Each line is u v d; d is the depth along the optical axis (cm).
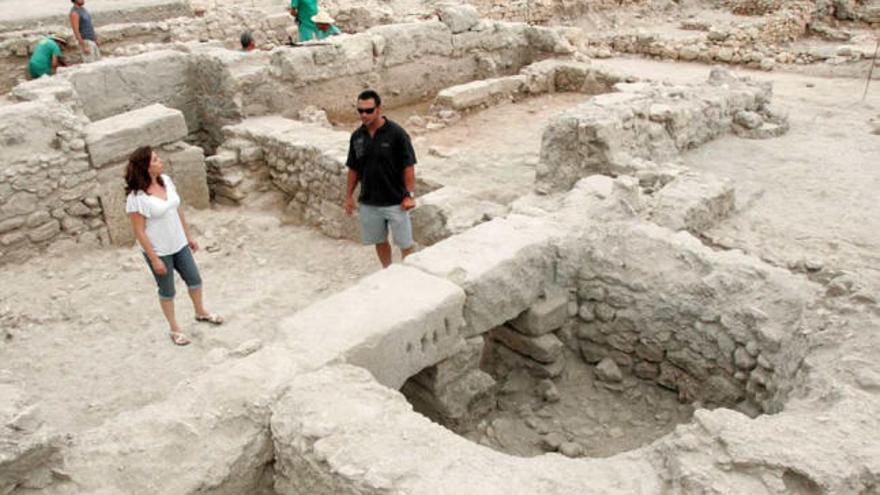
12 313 629
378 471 287
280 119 948
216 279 698
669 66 1302
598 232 499
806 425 285
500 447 449
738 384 433
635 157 705
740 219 611
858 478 259
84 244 759
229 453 324
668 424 455
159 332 600
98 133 748
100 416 498
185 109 1005
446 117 1020
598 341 503
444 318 423
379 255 648
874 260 532
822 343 351
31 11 1330
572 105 1094
